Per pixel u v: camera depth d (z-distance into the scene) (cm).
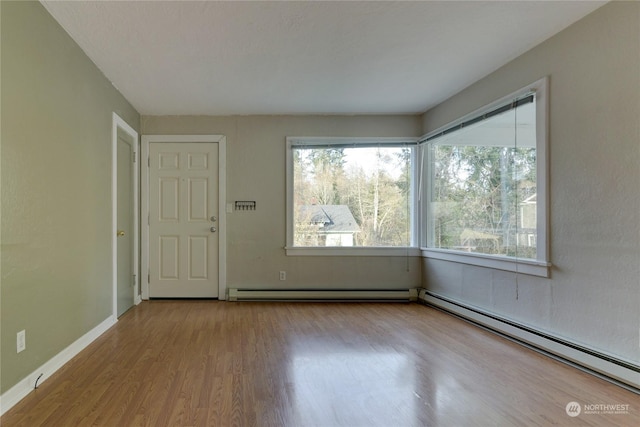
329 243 422
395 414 167
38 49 201
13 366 177
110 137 312
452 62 285
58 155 222
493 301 303
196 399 179
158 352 244
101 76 293
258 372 212
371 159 426
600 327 213
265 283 415
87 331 261
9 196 176
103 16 215
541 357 237
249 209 415
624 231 200
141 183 405
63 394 184
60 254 223
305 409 171
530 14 219
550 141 247
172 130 410
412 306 388
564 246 236
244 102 374
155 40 245
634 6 194
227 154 414
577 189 227
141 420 160
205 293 412
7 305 173
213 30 233
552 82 245
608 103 208
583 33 222
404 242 426
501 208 298
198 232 411
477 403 177
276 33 239
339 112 414
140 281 403
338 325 312
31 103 194
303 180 422
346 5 209
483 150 322
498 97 297
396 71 302
